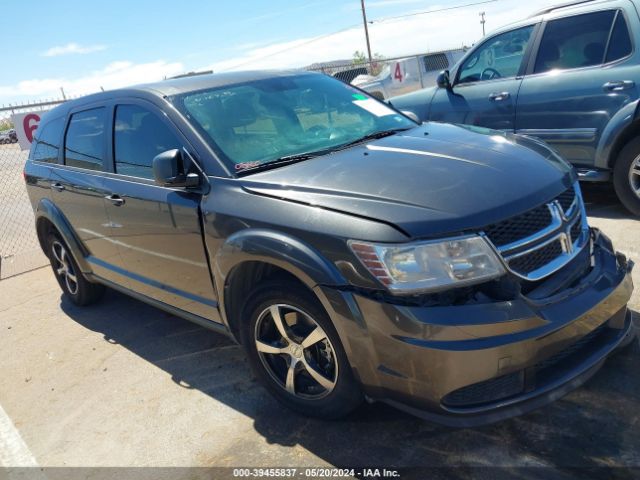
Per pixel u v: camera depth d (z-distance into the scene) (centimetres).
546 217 253
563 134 532
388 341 233
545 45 548
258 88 370
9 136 1528
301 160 307
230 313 311
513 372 230
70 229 451
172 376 366
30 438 325
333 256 241
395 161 282
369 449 267
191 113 333
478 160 276
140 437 308
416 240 228
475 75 616
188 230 315
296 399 290
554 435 258
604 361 280
